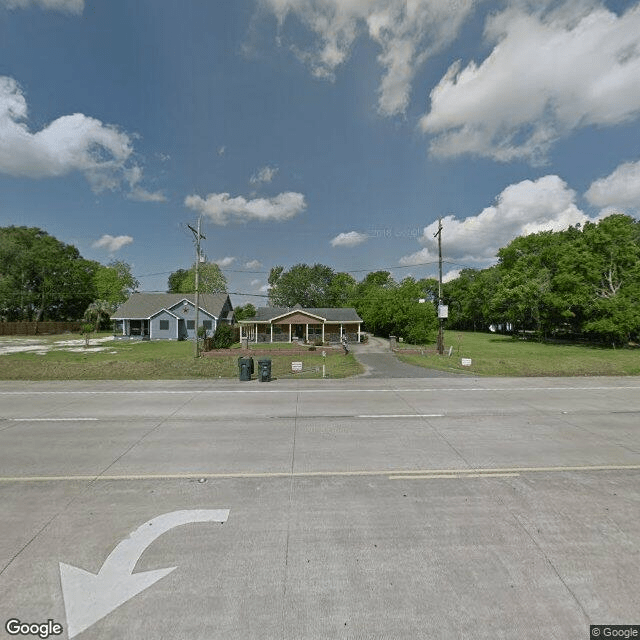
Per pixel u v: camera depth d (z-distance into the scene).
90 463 6.83
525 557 4.03
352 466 6.62
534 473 6.29
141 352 28.55
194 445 7.80
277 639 3.01
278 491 5.65
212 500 5.37
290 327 39.47
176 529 4.61
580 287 35.34
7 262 55.75
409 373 18.06
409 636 3.04
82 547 4.23
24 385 15.11
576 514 4.93
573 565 3.90
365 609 3.32
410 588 3.58
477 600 3.42
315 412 10.56
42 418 10.00
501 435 8.39
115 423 9.49
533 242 47.91
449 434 8.48
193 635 3.05
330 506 5.18
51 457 7.12
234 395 12.98
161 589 3.57
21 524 4.73
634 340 37.69
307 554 4.11
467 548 4.20
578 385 14.69
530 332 53.81
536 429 8.85
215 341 31.66
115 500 5.38
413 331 36.22
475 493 5.55
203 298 46.75
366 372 18.39
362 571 3.82
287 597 3.47
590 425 9.18
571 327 41.69
